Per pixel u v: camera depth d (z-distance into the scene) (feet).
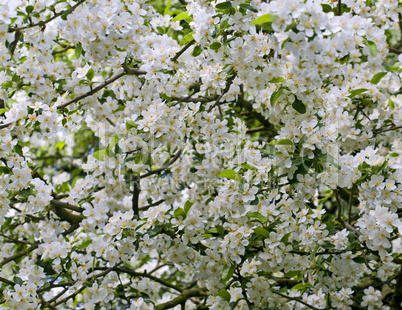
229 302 9.33
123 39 8.65
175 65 9.49
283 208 8.68
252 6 7.99
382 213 8.27
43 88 9.80
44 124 9.25
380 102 11.06
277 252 8.39
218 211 8.77
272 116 11.41
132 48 9.15
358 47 9.25
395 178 8.69
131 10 8.78
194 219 9.08
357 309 11.68
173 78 9.50
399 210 11.18
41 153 18.80
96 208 10.12
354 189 12.41
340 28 6.99
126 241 9.15
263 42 8.07
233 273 8.96
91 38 8.27
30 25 8.79
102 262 11.70
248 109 14.56
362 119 11.75
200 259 9.59
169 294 15.01
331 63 6.98
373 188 8.60
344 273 9.40
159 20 10.91
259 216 8.38
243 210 8.25
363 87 10.91
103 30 8.29
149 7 10.87
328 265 9.77
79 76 9.42
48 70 10.11
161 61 9.23
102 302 10.36
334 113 8.95
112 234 9.06
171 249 9.44
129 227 9.21
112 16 8.28
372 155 8.69
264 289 9.16
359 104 11.51
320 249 9.23
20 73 9.69
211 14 8.84
